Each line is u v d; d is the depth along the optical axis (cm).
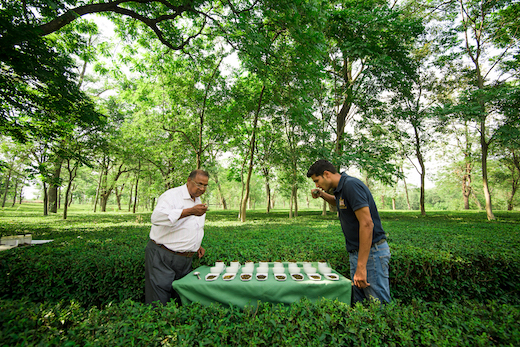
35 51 477
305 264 285
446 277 328
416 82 1337
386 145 1363
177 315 178
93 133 1304
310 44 519
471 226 903
